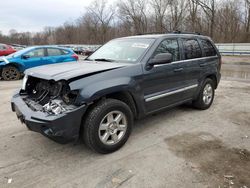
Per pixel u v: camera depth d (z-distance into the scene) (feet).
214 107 18.85
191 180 9.30
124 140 11.89
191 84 16.12
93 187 8.98
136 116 12.88
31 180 9.42
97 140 10.72
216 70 18.61
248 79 33.14
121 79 11.35
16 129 14.38
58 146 12.19
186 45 15.84
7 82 31.35
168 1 129.80
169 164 10.43
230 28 116.88
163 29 136.36
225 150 11.67
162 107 14.14
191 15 117.60
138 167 10.24
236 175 9.59
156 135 13.48
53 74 10.78
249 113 17.35
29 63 33.47
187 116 16.65
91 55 16.10
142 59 12.80
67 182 9.30
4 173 9.87
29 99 11.94
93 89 10.24
